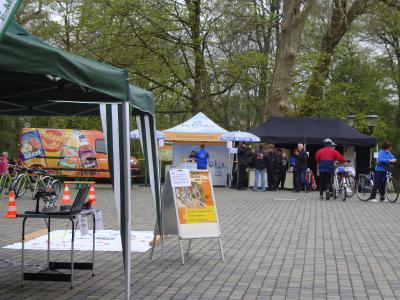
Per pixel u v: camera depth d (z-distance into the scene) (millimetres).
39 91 6918
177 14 32594
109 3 31906
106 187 28781
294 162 26859
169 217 9227
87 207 7867
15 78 6312
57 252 9750
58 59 5266
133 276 8008
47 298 6719
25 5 32344
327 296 6938
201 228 9125
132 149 36688
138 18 32438
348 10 33812
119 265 8758
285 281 7738
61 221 13984
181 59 34719
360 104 44844
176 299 6762
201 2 32938
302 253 9875
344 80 45406
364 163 30719
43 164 28391
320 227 13273
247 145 28531
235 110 47188
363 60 45156
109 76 5906
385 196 20766
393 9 30859
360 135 28672
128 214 6555
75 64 5465
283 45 29859
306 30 39062
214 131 29391
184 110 36656
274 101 30297
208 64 34344
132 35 32750
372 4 31703
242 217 15273
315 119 29219
